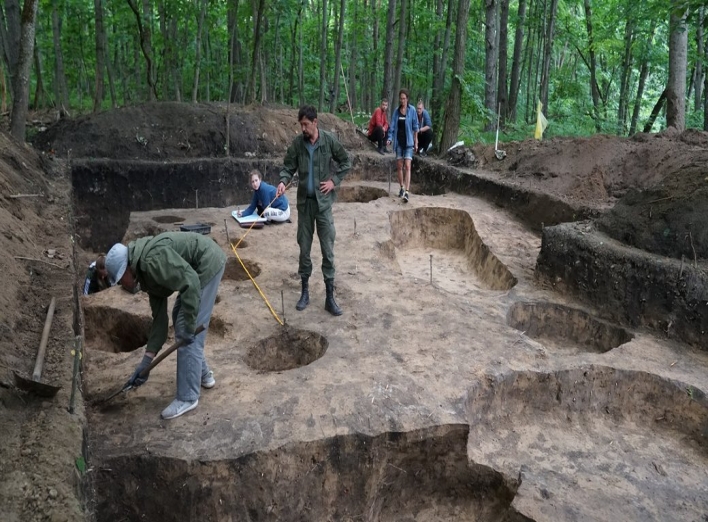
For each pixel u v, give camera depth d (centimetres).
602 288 608
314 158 521
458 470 425
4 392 330
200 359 394
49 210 751
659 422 488
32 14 889
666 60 1666
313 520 383
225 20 1992
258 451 362
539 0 1908
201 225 830
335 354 487
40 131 1186
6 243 521
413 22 1778
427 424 398
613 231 648
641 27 1641
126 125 1167
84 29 1794
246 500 363
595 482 415
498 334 540
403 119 1016
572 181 949
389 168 1342
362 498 394
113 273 339
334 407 410
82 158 1082
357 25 1895
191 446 363
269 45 1658
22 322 430
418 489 429
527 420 484
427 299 612
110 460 348
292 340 532
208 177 1139
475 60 1966
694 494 407
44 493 275
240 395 422
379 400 420
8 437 306
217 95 2028
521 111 2386
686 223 580
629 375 495
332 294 561
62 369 383
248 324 543
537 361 496
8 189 660
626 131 1770
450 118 1333
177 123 1213
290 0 1527
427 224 1011
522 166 1093
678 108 1020
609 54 2059
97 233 1052
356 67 2245
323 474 381
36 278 520
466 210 985
